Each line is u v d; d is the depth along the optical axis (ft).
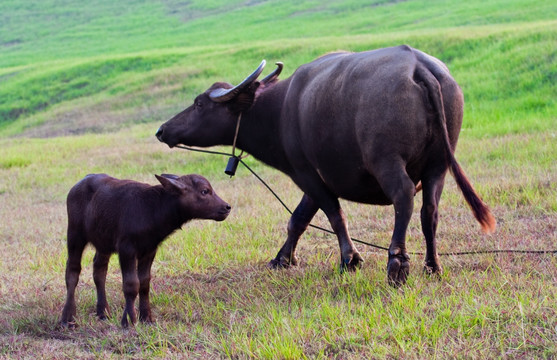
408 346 25.80
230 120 42.47
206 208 32.48
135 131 115.55
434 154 33.71
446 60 127.03
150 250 32.42
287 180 67.97
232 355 27.32
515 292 29.76
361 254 42.09
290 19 250.37
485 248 40.37
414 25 188.03
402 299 30.25
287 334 27.78
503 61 113.80
